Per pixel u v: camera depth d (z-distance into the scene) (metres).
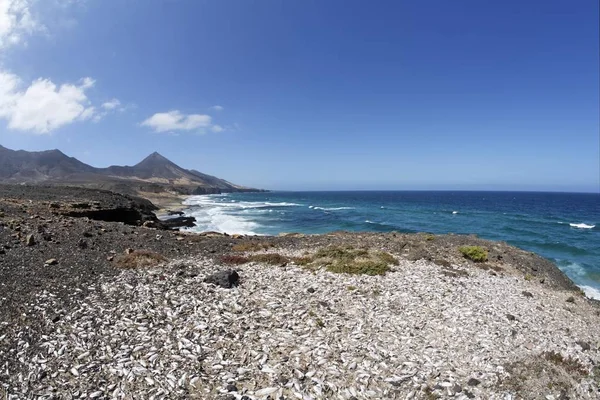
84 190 55.94
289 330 11.38
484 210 102.56
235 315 12.20
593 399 9.41
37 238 19.12
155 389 8.17
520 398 9.01
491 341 11.80
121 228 26.81
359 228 55.00
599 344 12.92
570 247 39.81
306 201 158.75
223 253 23.03
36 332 10.09
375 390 8.68
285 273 17.95
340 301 14.30
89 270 15.59
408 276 18.53
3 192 42.22
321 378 8.94
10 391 7.73
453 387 9.00
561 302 18.12
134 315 11.59
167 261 18.62
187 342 10.19
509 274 22.61
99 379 8.37
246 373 8.97
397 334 11.75
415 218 73.44
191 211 87.12
